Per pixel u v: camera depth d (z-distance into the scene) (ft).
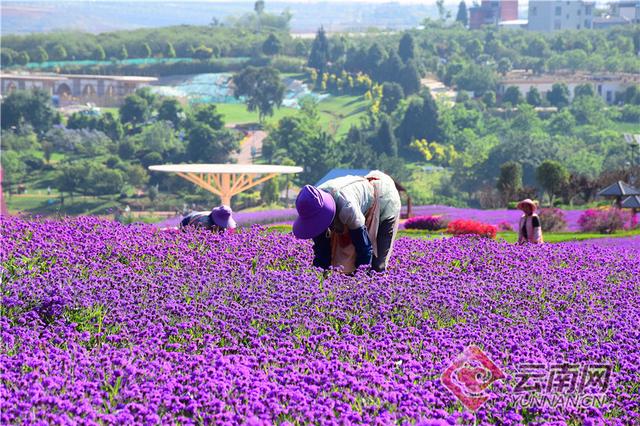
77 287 38.37
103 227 56.95
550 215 152.35
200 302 38.47
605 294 45.68
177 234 54.49
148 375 27.96
